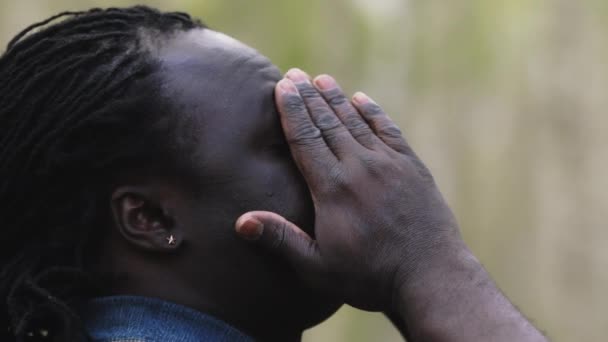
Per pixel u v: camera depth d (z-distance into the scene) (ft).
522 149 59.57
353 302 9.88
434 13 56.65
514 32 59.00
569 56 59.82
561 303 59.57
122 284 9.86
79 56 9.91
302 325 10.12
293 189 9.95
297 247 9.68
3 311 10.08
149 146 9.68
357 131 10.24
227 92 9.90
